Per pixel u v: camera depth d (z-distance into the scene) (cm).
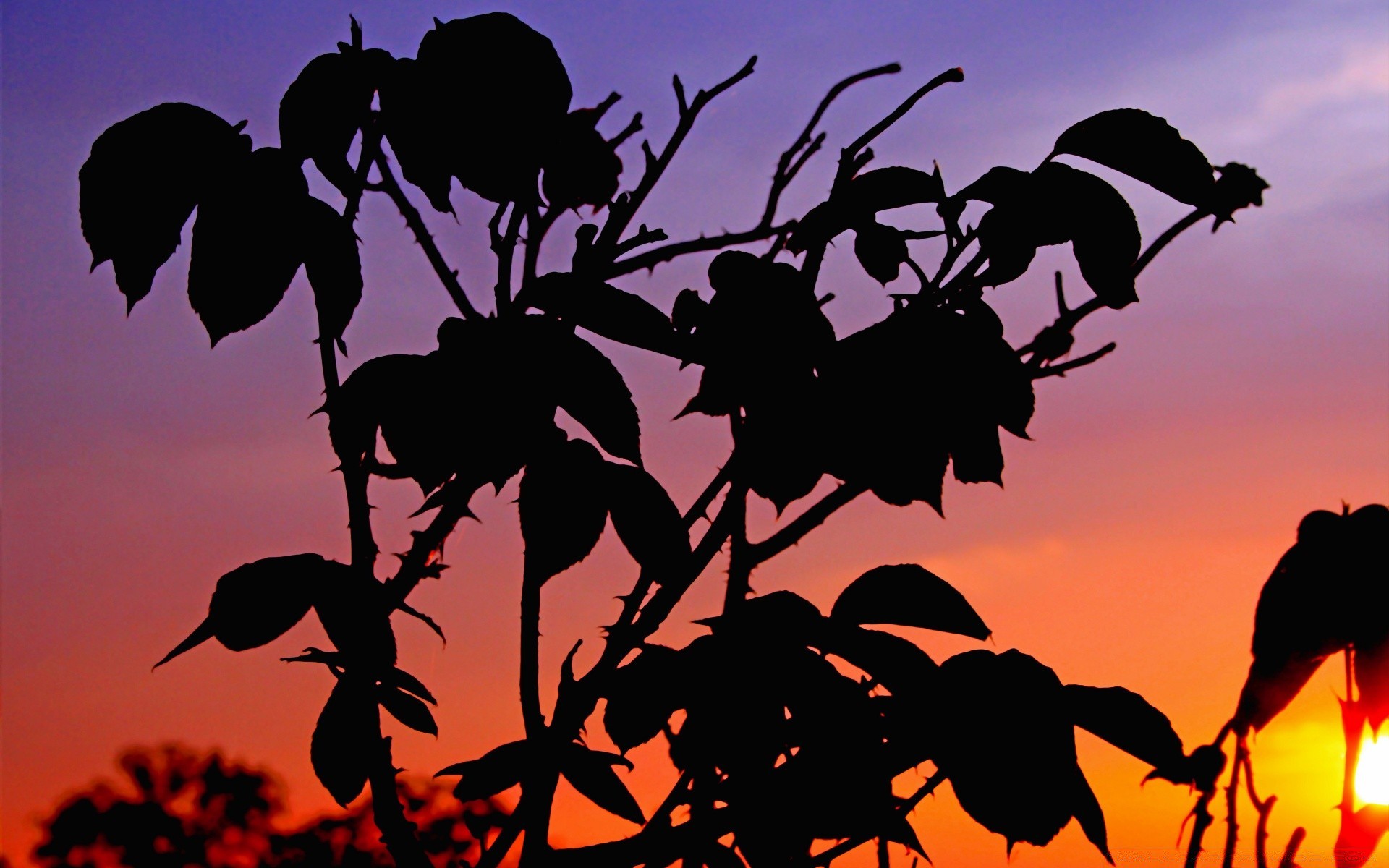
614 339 126
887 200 128
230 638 126
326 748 127
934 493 124
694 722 125
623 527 125
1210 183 126
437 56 126
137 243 125
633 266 139
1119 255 125
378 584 128
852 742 125
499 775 128
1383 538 125
